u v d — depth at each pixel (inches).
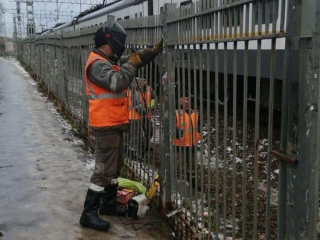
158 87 145.0
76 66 291.9
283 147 75.2
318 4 65.7
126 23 175.3
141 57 130.5
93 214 135.3
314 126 69.1
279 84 207.6
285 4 71.9
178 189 135.0
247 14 82.9
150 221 142.6
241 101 272.4
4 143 263.6
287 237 76.1
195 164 117.6
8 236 128.6
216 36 97.4
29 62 1032.8
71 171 202.8
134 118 171.6
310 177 70.7
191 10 110.4
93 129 130.7
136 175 171.6
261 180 184.1
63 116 373.1
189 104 118.0
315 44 66.6
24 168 206.7
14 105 449.1
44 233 131.3
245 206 91.4
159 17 133.9
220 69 188.5
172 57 128.3
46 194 168.1
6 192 169.9
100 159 131.6
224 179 100.2
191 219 121.5
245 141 88.9
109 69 123.2
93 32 219.0
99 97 126.9
